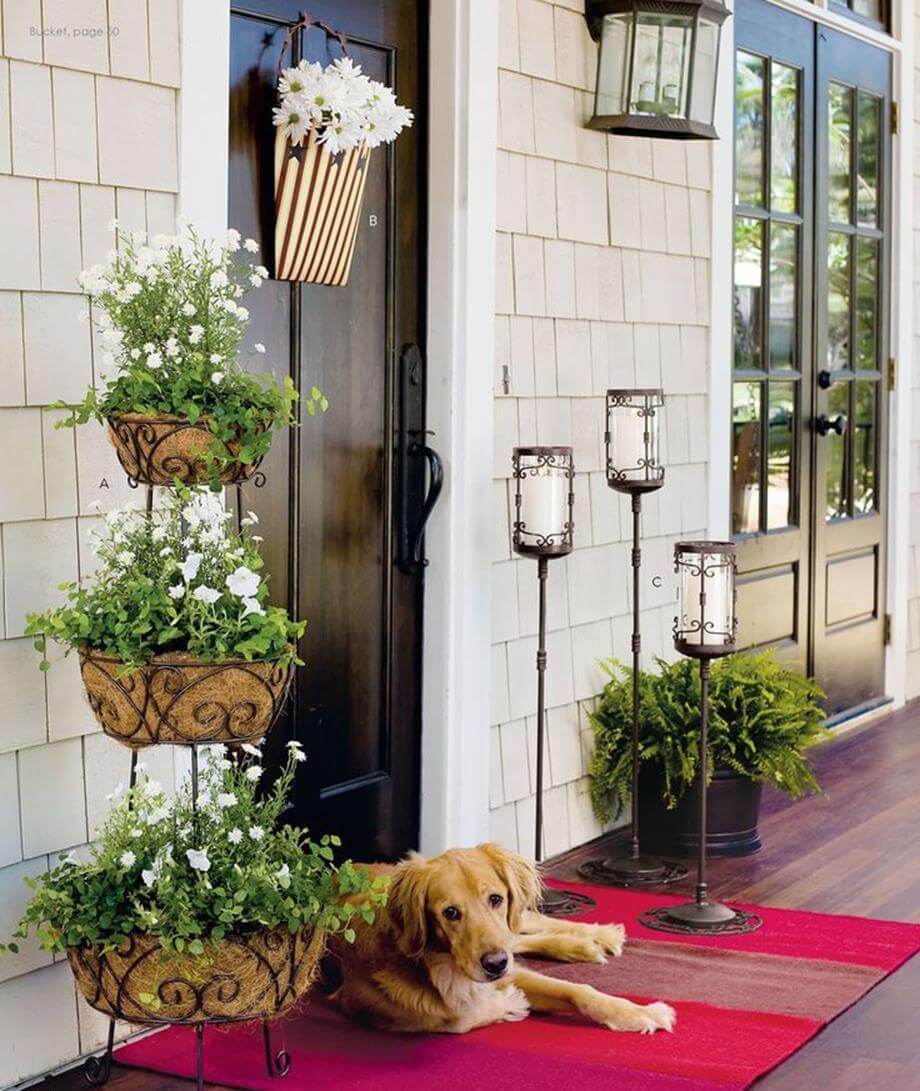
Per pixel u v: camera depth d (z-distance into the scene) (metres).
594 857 4.46
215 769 2.97
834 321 5.91
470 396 4.07
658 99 4.47
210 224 3.22
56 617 2.73
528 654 4.37
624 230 4.68
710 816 4.41
